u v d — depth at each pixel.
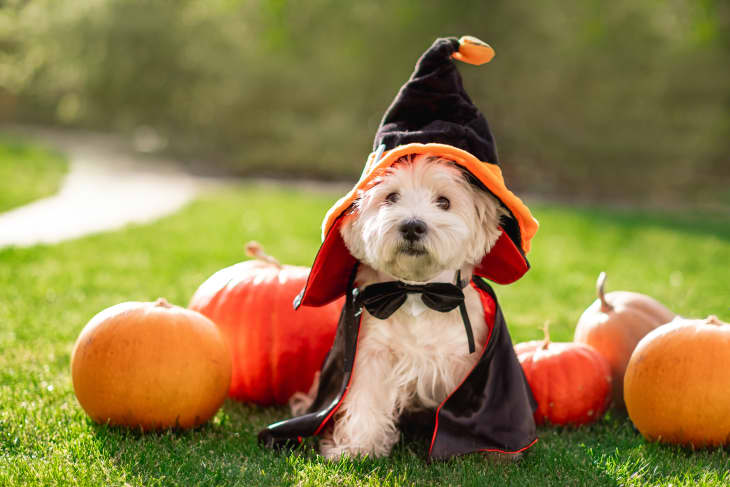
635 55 21.12
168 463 2.62
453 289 2.71
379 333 2.83
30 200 12.55
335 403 2.79
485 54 2.92
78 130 30.64
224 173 20.09
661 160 21.53
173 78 24.47
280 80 22.66
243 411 3.40
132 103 25.16
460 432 2.71
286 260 7.65
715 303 5.84
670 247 9.57
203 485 2.45
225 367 3.07
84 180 16.06
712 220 13.52
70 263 7.14
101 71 23.25
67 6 23.42
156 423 2.93
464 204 2.74
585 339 3.55
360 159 21.00
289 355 3.37
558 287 6.65
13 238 8.87
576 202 17.56
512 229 2.80
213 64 22.94
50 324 4.69
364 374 2.83
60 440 2.82
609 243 9.83
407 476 2.60
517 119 21.34
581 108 21.61
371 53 21.16
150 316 2.96
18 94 30.25
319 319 3.43
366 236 2.65
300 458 2.73
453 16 20.12
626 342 3.40
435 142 2.74
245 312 3.42
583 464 2.72
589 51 20.73
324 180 19.97
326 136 21.19
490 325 2.90
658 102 22.11
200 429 3.08
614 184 21.19
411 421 3.05
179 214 11.61
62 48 23.34
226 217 11.35
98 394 2.89
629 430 3.20
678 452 2.85
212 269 7.15
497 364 2.79
